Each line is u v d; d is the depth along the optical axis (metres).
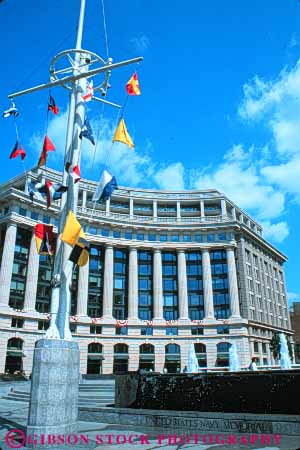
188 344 71.94
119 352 70.38
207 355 70.81
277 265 101.19
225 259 79.56
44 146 16.75
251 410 10.48
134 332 71.88
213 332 72.56
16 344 60.47
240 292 78.12
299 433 9.35
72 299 71.38
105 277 74.19
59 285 11.53
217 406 11.07
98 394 23.67
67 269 11.93
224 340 71.50
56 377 10.00
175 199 85.56
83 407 13.66
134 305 73.69
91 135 14.02
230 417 10.39
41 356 10.07
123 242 77.69
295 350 93.75
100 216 76.19
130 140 15.69
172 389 12.14
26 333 61.47
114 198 83.12
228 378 11.11
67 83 14.82
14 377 50.53
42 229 15.13
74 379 10.58
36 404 9.65
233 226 79.00
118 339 70.50
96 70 13.16
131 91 15.98
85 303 70.12
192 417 11.05
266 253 95.12
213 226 79.88
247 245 84.44
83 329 68.31
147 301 77.31
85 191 77.56
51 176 72.25
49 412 9.61
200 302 77.31
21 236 67.62
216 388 11.24
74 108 13.60
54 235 15.64
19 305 64.06
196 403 11.51
